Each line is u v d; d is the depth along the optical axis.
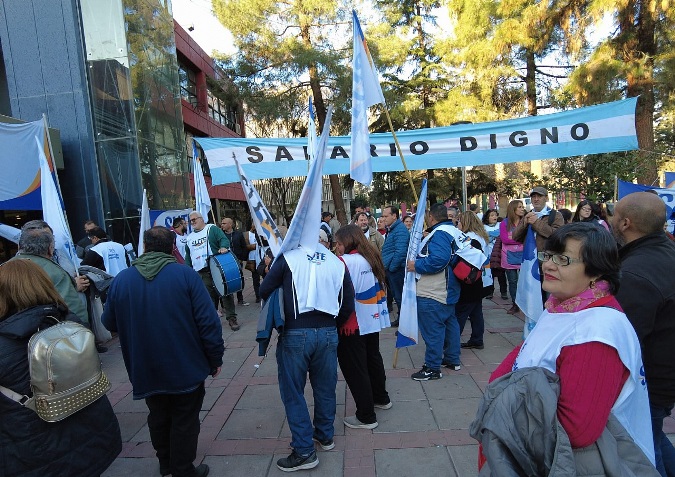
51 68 9.47
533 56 15.12
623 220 2.17
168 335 2.80
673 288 1.97
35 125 7.21
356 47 4.42
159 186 11.32
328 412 3.30
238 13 16.81
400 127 20.00
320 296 3.09
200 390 2.99
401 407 3.96
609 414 1.41
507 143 6.18
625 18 10.87
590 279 1.52
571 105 13.39
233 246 9.34
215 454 3.36
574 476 1.30
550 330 1.54
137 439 3.68
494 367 4.82
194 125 21.59
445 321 4.73
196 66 22.55
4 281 2.23
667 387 2.02
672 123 17.22
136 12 10.54
